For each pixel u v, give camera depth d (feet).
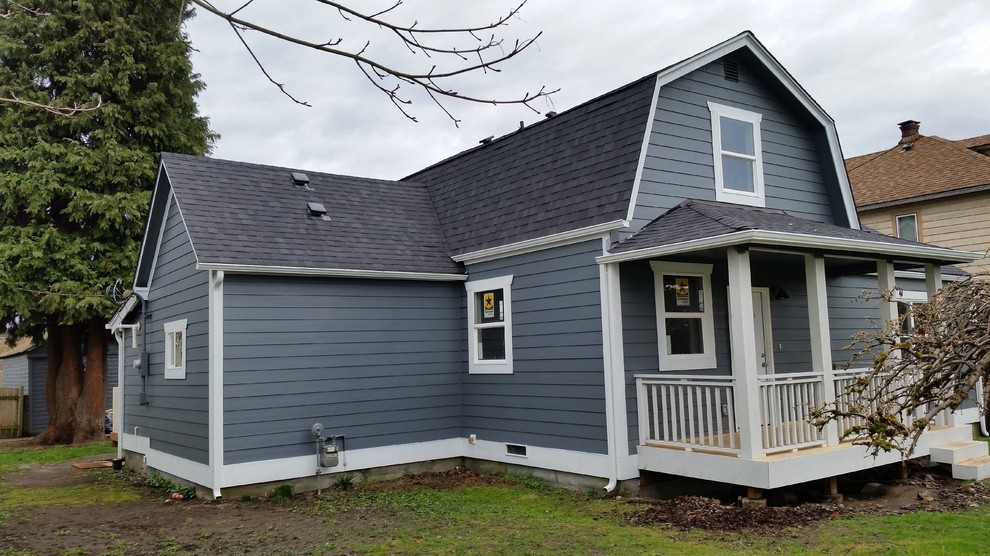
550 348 34.71
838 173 42.06
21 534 27.45
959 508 27.25
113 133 59.93
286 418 34.22
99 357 62.85
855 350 43.19
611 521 26.68
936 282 35.45
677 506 27.84
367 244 39.32
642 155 33.32
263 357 33.83
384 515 28.86
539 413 35.19
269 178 41.60
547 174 38.83
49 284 57.52
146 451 41.83
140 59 62.80
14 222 59.41
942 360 13.52
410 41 12.94
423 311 39.47
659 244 29.43
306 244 36.94
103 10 60.08
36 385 81.51
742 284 27.40
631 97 35.76
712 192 36.96
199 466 33.68
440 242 42.50
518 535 24.79
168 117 64.23
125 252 59.31
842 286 43.65
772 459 26.66
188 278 36.09
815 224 35.17
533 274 35.94
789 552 21.50
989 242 57.57
